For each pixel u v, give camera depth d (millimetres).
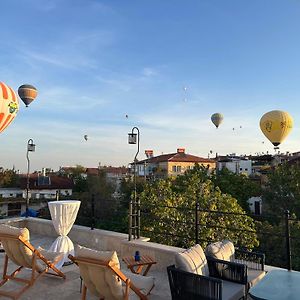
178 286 3676
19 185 48875
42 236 7934
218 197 21391
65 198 35719
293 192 33156
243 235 19109
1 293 4328
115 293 3488
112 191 42594
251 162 63406
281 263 19531
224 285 3945
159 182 23266
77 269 5402
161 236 17719
